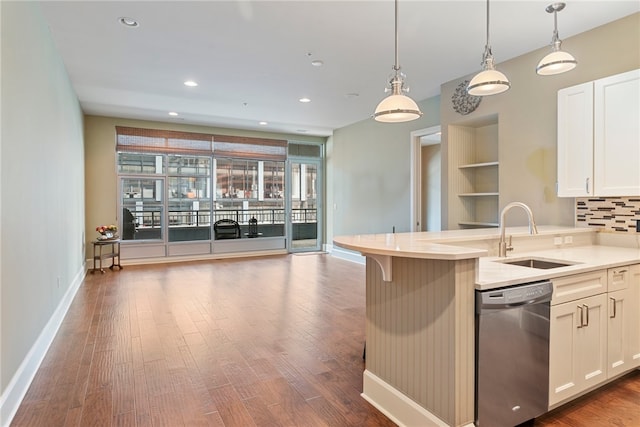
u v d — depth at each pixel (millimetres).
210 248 7770
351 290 4957
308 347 3025
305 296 4641
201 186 7680
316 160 8875
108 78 4648
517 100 3920
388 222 6586
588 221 3344
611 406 2180
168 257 7332
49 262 3191
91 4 2934
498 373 1823
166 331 3377
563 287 2076
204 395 2271
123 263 6922
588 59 3320
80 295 4668
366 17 3135
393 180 6457
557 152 3398
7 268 2062
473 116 4406
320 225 8930
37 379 2465
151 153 7125
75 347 3006
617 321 2371
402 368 2035
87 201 6566
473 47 3727
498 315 1813
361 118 7016
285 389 2355
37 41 2869
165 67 4301
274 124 7562
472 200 4848
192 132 7504
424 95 5410
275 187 8508
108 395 2262
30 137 2629
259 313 3926
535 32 3381
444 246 1957
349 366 2686
